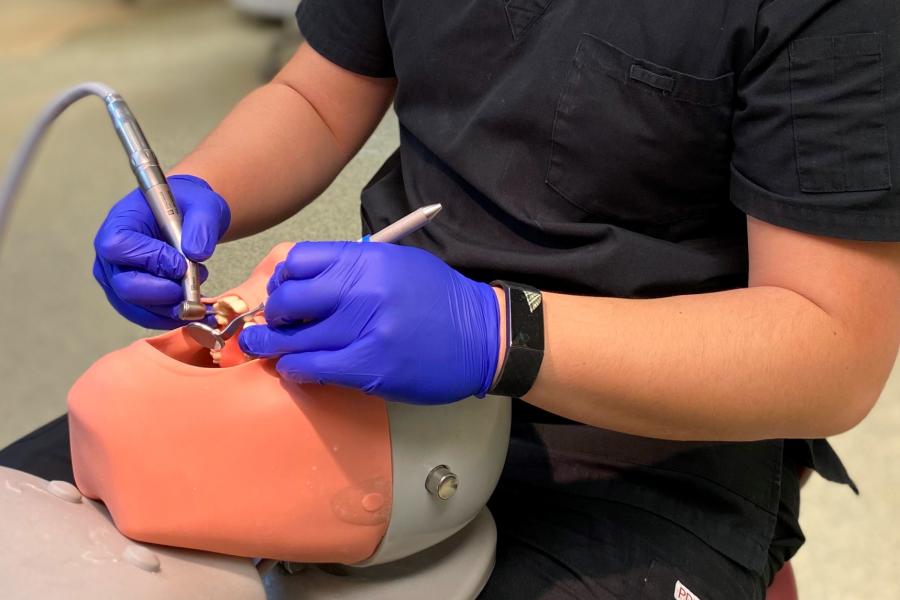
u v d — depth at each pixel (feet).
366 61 2.70
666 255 2.08
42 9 8.77
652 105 1.94
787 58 1.74
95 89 2.04
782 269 1.79
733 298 1.77
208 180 2.43
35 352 4.81
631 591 1.94
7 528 1.36
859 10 1.66
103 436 1.49
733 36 1.83
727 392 1.69
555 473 2.17
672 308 1.75
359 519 1.58
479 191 2.22
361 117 2.84
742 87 1.87
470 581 1.87
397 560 1.86
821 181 1.71
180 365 1.51
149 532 1.46
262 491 1.49
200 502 1.47
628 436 2.21
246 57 7.76
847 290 1.72
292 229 3.16
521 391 1.63
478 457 1.71
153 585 1.38
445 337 1.52
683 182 2.04
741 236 2.18
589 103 1.98
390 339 1.46
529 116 2.06
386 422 1.58
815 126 1.70
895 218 1.65
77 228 5.60
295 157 2.66
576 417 1.77
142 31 8.31
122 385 1.51
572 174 2.08
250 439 1.48
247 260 2.96
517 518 2.11
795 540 2.41
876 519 3.97
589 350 1.65
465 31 2.17
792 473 2.49
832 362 1.73
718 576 2.03
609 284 2.08
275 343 1.51
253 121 2.65
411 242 2.37
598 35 1.97
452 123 2.28
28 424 4.39
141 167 1.88
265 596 1.57
